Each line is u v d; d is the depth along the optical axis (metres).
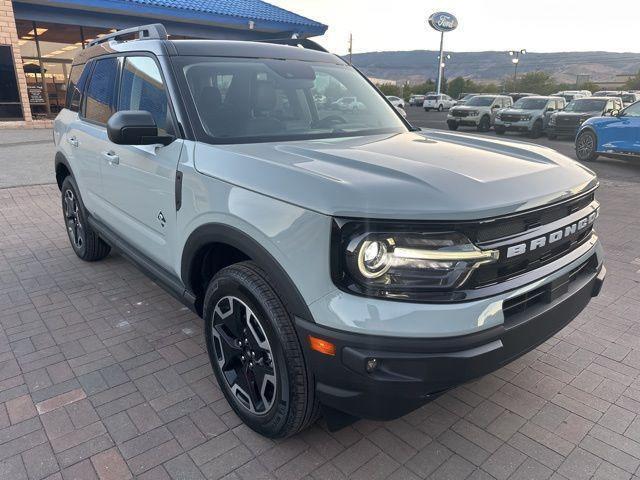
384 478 2.32
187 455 2.45
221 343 2.65
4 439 2.55
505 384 3.01
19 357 3.30
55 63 17.56
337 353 1.99
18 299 4.16
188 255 2.77
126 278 4.59
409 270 1.91
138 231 3.38
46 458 2.43
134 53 3.46
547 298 2.30
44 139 14.11
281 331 2.18
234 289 2.40
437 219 1.88
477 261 1.94
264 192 2.21
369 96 3.72
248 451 2.48
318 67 3.65
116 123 2.68
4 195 7.79
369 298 1.94
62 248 5.44
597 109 17.72
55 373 3.12
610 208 7.41
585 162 12.44
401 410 2.04
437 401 2.86
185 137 2.79
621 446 2.51
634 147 11.14
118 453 2.46
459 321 1.92
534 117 19.69
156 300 4.14
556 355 3.32
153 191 3.03
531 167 2.43
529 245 2.12
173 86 2.93
